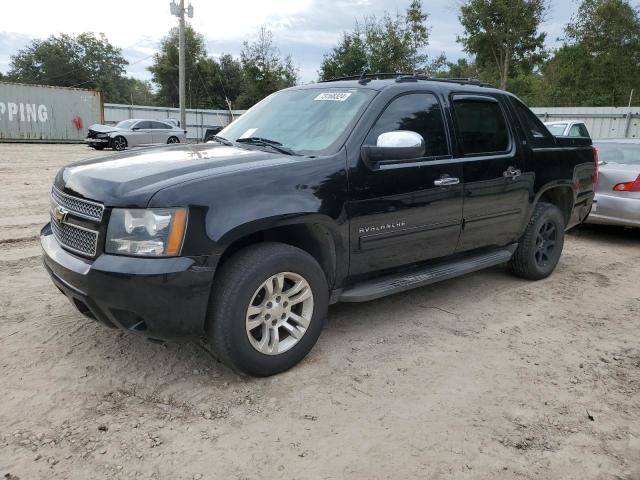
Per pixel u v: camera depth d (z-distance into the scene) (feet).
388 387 10.51
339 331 13.10
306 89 14.30
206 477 7.82
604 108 76.33
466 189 13.82
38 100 85.46
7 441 8.41
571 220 18.58
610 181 23.58
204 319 9.51
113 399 9.72
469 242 14.52
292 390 10.25
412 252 13.01
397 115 12.61
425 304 15.20
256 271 9.82
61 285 10.13
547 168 16.53
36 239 20.86
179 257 9.11
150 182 9.53
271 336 10.48
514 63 98.07
